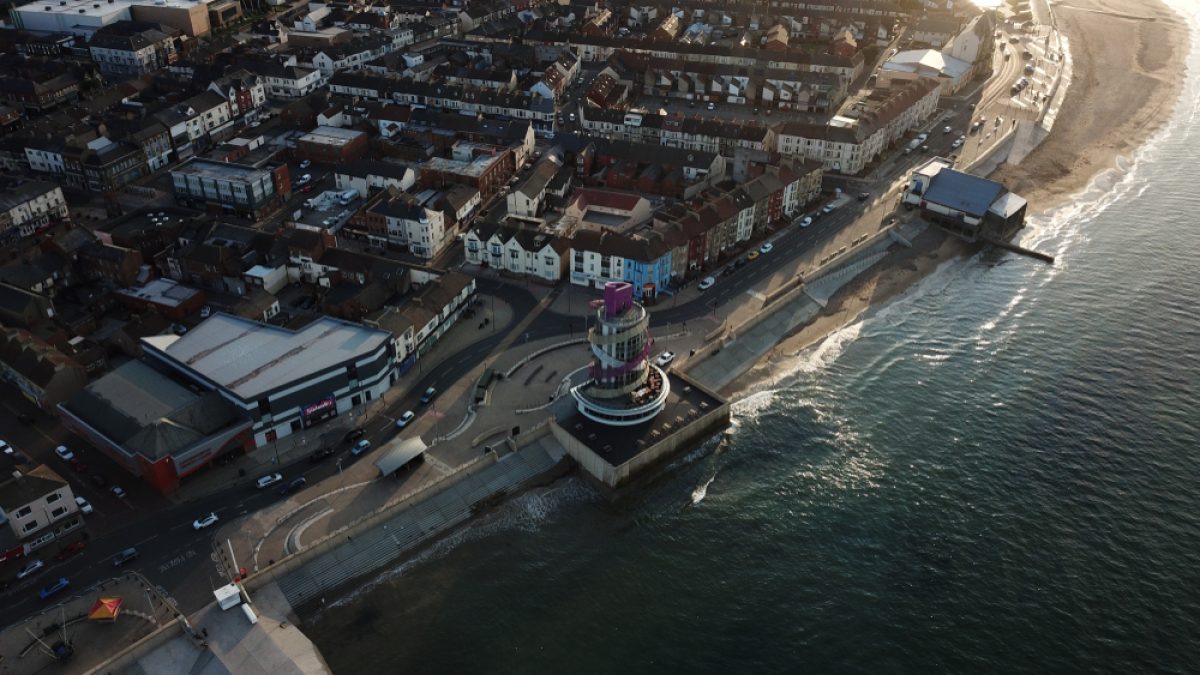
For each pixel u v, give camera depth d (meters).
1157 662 122.25
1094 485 153.25
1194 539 142.12
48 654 120.12
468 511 146.12
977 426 167.50
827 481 154.75
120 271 196.75
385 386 170.62
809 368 184.75
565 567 137.75
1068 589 133.38
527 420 163.38
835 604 131.25
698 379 178.25
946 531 143.88
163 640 121.50
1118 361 186.38
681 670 121.56
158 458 142.88
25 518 132.88
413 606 130.50
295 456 155.00
